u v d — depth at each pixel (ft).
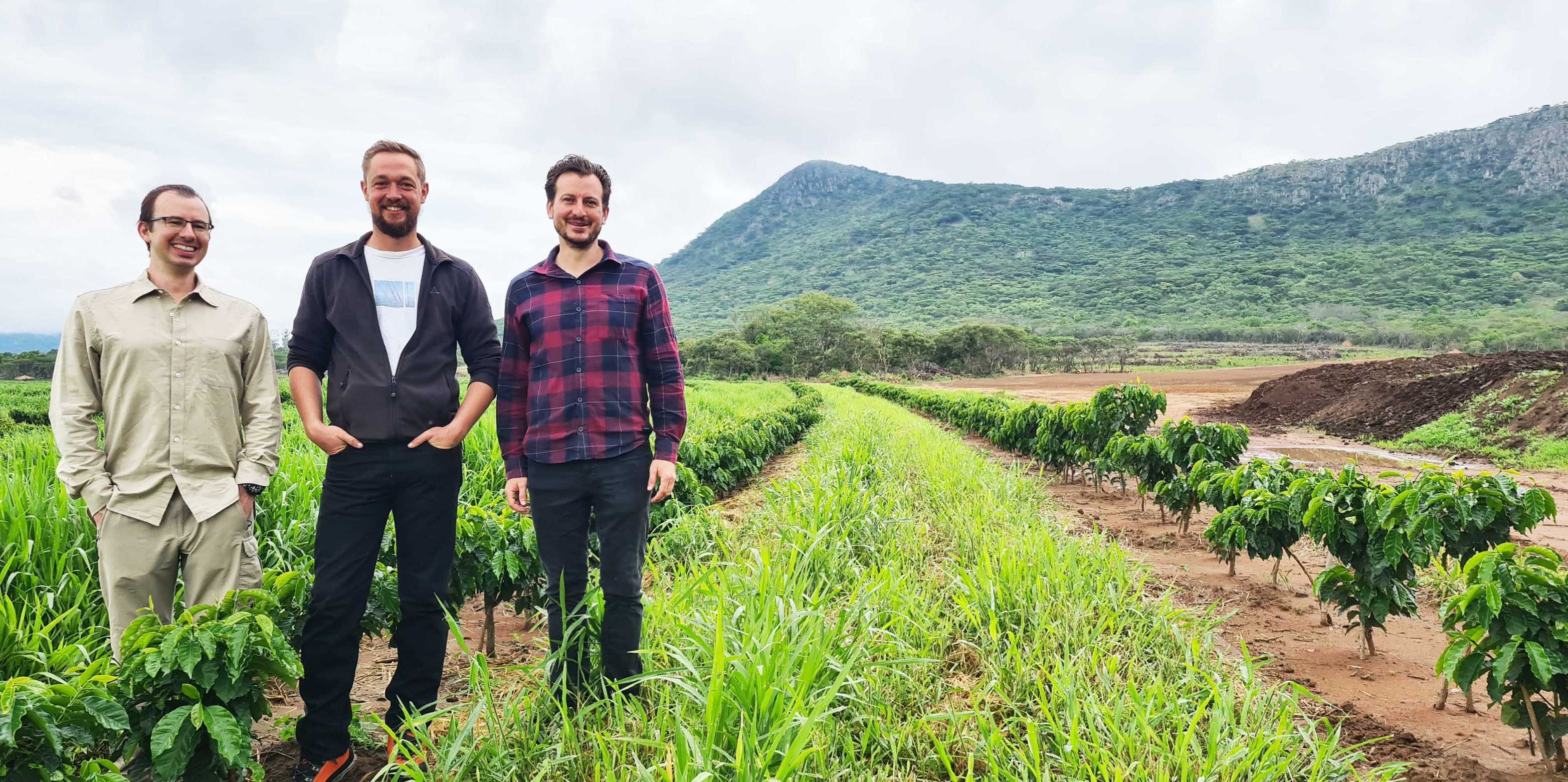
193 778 8.24
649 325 10.68
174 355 9.92
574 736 9.39
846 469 23.76
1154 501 28.53
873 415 63.36
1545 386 54.03
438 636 10.73
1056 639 12.69
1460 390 62.90
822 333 312.50
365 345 10.00
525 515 15.12
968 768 9.26
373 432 9.77
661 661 11.27
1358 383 78.28
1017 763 9.53
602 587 10.82
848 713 10.53
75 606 12.53
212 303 10.42
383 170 9.95
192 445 9.98
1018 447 48.16
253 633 8.36
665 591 14.07
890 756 10.09
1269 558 19.34
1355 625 15.12
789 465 44.21
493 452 25.44
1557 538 25.55
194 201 10.15
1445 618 11.15
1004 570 14.80
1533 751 11.05
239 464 10.45
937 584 15.75
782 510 21.16
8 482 15.90
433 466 10.12
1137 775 9.02
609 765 8.80
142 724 8.11
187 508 9.97
